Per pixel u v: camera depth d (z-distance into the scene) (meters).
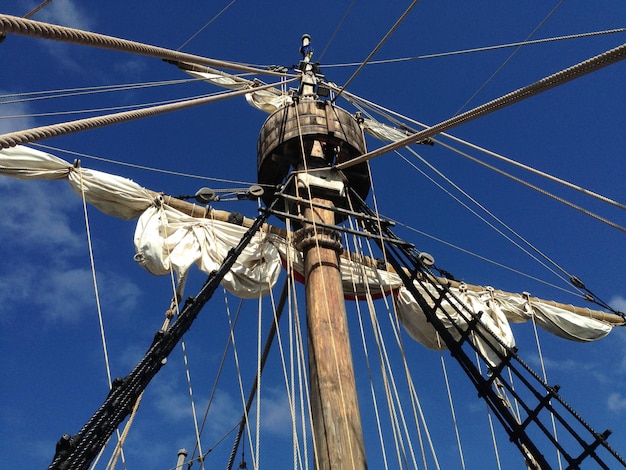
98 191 10.80
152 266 10.48
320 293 8.89
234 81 17.03
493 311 13.71
